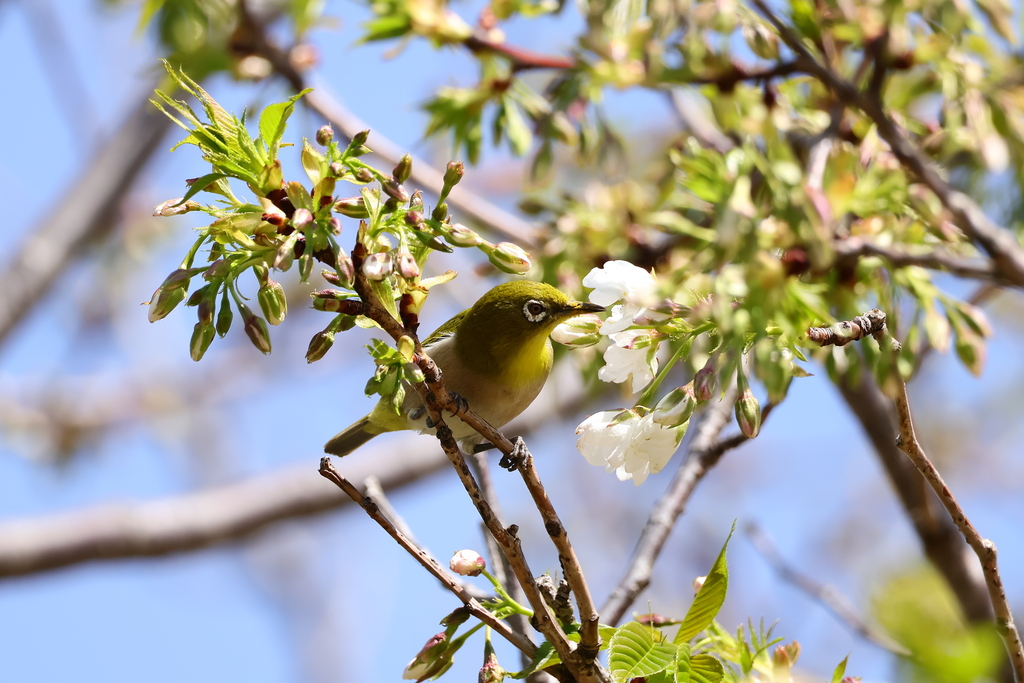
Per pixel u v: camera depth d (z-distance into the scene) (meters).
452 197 12.77
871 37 9.05
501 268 5.79
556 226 11.37
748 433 6.09
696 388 6.25
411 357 5.50
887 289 8.95
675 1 9.26
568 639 6.08
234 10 12.19
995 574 6.11
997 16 9.45
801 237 7.05
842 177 7.69
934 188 7.77
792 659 6.68
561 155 15.77
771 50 9.01
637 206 10.94
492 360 10.25
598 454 6.44
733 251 7.17
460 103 10.92
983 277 7.31
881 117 8.25
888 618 4.28
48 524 16.50
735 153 7.79
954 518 6.16
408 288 5.88
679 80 9.27
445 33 10.70
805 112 10.71
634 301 6.38
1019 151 9.47
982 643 4.00
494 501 9.24
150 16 11.12
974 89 9.34
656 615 6.61
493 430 5.88
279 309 5.59
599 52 9.68
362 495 6.21
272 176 5.71
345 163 5.69
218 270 5.66
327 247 5.56
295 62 12.51
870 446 12.12
